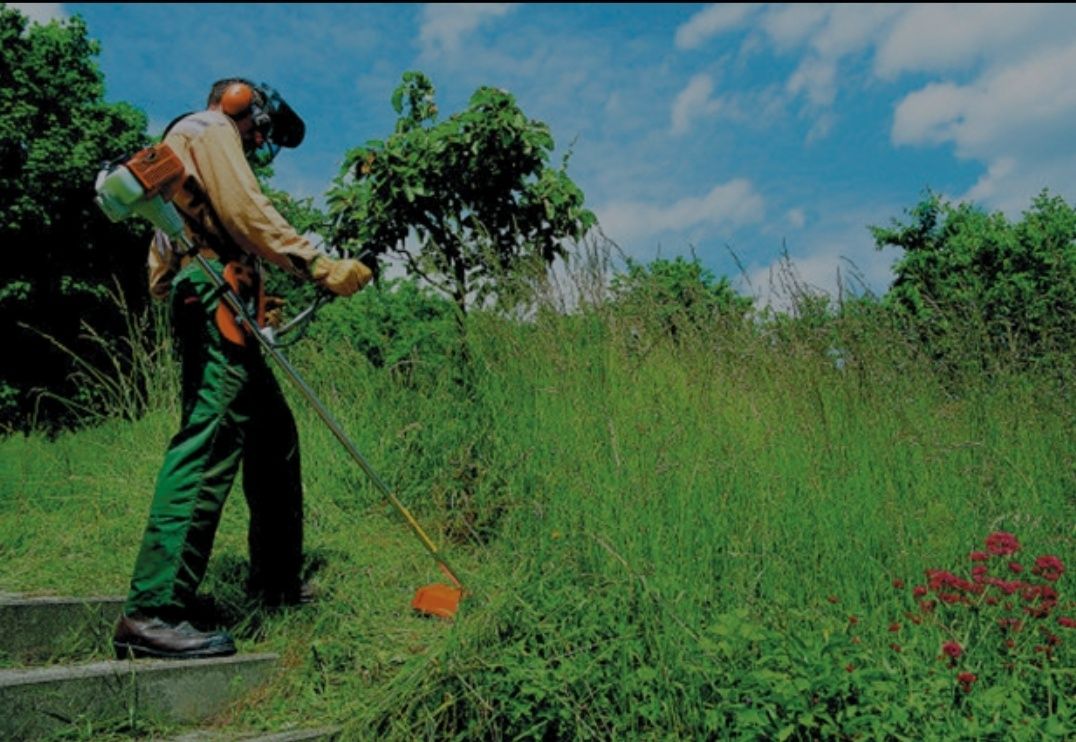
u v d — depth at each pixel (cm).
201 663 277
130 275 2023
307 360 554
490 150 538
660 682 265
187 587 282
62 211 1989
